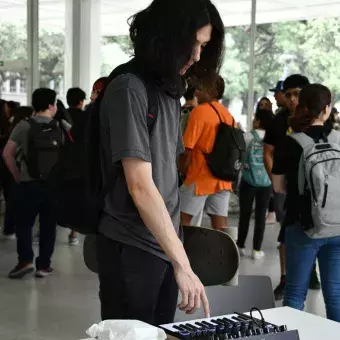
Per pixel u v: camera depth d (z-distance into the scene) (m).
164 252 1.63
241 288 2.13
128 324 1.22
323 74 8.25
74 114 5.92
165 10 1.55
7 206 6.38
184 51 1.56
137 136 1.55
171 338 1.37
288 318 1.71
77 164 1.70
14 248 6.04
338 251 2.88
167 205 1.71
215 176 4.23
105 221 1.69
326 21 8.19
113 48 9.16
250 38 8.73
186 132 4.19
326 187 2.75
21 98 9.16
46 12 9.08
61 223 1.76
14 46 9.12
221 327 1.39
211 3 1.68
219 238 1.86
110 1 9.11
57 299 4.35
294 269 2.92
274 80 8.63
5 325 3.77
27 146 4.66
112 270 1.68
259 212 5.60
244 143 4.34
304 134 2.88
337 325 1.66
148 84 1.61
